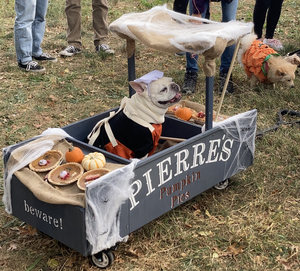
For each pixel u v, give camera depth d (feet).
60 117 15.87
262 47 17.08
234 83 18.13
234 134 10.41
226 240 9.50
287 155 12.80
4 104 16.70
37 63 20.08
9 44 24.07
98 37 22.33
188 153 9.37
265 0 19.84
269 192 11.20
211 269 8.70
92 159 8.68
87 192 7.41
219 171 10.44
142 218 8.75
